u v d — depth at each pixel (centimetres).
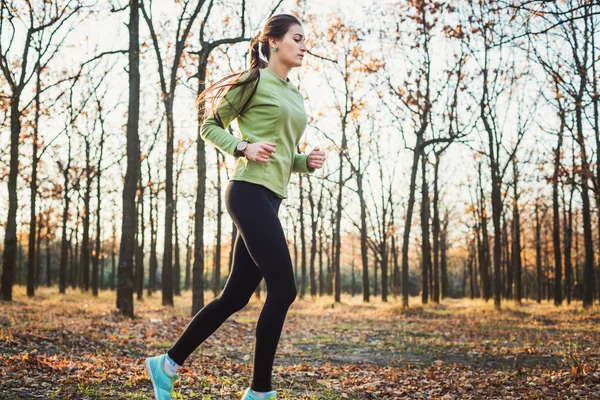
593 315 1662
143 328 960
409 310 1914
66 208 2558
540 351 848
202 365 618
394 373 639
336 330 1245
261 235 251
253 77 268
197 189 1317
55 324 869
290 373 620
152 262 3150
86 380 459
